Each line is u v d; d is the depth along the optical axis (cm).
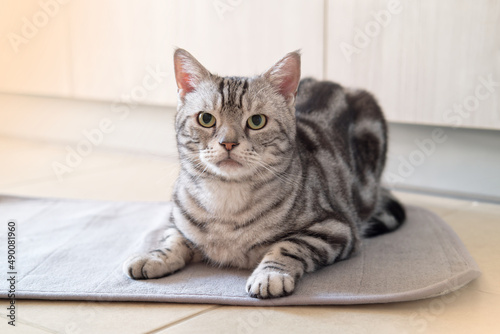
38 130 147
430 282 68
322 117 86
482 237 84
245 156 67
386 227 85
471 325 60
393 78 98
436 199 102
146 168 121
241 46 110
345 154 84
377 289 66
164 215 91
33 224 88
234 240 71
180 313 63
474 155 100
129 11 121
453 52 92
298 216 71
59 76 132
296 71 72
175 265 71
